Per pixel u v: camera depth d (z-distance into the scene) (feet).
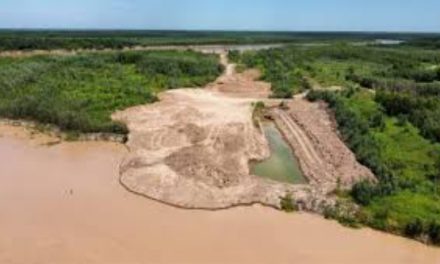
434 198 112.98
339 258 92.84
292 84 249.55
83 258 89.25
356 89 216.95
